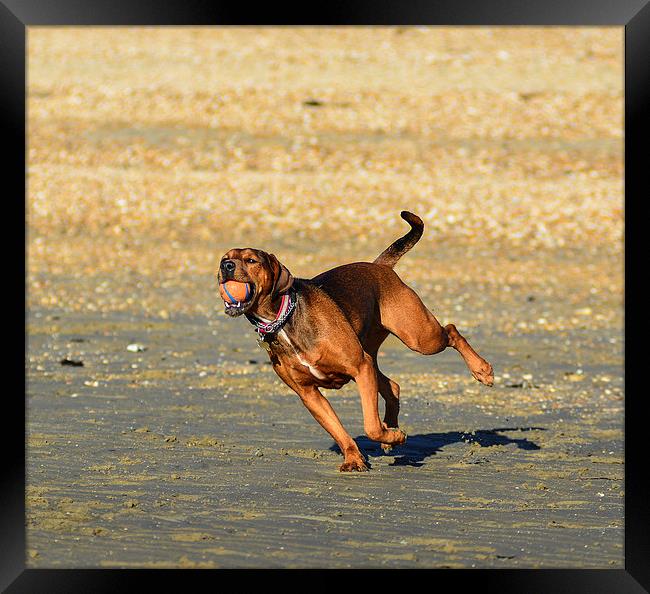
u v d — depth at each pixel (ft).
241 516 26.99
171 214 101.71
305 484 30.45
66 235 95.76
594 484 30.78
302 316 30.94
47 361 52.49
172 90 142.20
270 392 45.52
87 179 109.81
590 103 142.61
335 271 34.01
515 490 30.09
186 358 53.98
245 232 97.86
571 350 58.08
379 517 27.04
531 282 81.76
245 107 137.80
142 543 24.58
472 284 80.48
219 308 70.28
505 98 143.13
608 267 87.97
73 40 166.50
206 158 120.06
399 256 36.40
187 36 170.09
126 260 87.45
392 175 115.44
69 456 33.73
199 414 40.73
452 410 42.63
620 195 108.68
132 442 35.88
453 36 171.32
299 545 24.54
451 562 23.44
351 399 44.57
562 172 118.32
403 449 35.47
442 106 140.05
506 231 98.37
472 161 120.47
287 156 120.78
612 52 165.89
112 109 136.56
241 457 33.88
